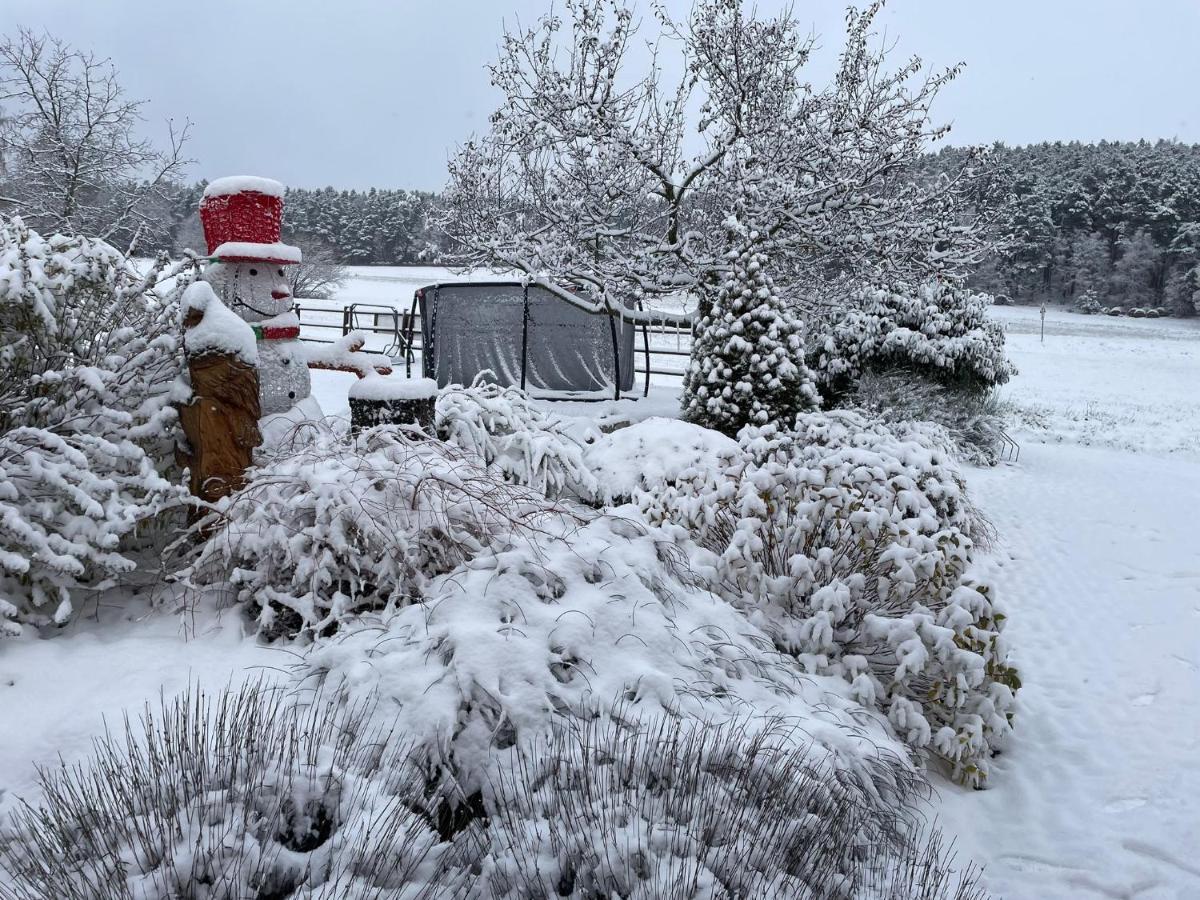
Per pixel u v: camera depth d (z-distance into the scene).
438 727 3.06
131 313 4.97
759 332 10.01
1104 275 59.09
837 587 4.57
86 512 3.85
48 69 17.31
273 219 5.81
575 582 3.84
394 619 3.71
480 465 4.76
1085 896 3.28
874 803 3.43
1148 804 3.90
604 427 10.16
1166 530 9.12
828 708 3.97
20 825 2.59
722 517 5.21
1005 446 14.72
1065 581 7.32
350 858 2.41
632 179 12.89
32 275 4.17
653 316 12.33
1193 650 5.69
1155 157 63.34
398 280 49.59
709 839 2.66
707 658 3.79
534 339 13.21
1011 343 39.56
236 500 4.29
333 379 14.71
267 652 3.78
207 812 2.41
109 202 18.33
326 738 2.98
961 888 3.15
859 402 12.88
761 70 12.12
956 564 4.81
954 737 4.13
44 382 4.27
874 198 12.16
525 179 12.67
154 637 3.92
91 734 3.07
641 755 3.00
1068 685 5.25
